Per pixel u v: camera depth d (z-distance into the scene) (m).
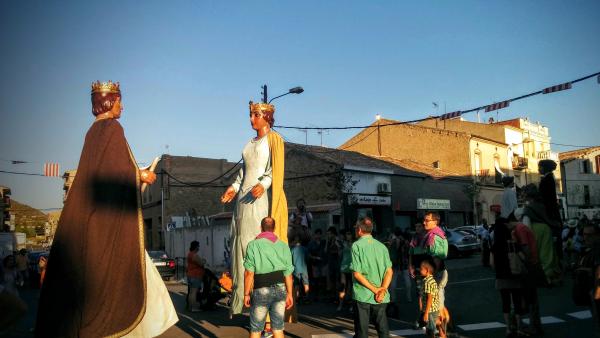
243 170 7.95
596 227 5.63
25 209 107.94
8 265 11.32
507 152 46.50
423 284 7.42
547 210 8.16
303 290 13.05
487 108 16.45
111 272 3.94
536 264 7.42
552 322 8.65
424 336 7.98
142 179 4.33
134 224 4.12
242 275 7.44
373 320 6.29
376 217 32.31
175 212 39.91
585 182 54.81
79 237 3.95
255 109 7.93
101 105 4.38
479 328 8.43
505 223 7.71
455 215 38.72
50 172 26.86
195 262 12.28
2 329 2.80
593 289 5.45
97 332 3.82
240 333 8.55
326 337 7.99
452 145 41.88
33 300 17.39
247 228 7.48
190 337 8.28
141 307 4.00
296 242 12.45
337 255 13.14
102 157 4.14
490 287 14.05
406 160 40.53
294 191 32.34
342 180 29.83
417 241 9.98
